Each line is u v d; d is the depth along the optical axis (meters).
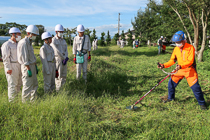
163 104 4.11
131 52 16.36
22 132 2.62
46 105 3.37
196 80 3.75
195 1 9.06
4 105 3.27
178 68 3.82
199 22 11.30
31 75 3.60
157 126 3.04
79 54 5.47
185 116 3.48
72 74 6.47
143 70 8.15
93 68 7.50
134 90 5.20
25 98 3.70
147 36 28.53
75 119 3.15
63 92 4.25
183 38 3.67
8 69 3.64
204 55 10.81
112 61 10.66
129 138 2.77
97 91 5.12
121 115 3.57
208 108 3.79
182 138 2.66
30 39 3.61
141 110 3.81
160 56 13.29
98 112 3.70
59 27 4.67
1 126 2.79
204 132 2.81
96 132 2.83
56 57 4.76
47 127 2.77
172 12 14.12
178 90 5.08
